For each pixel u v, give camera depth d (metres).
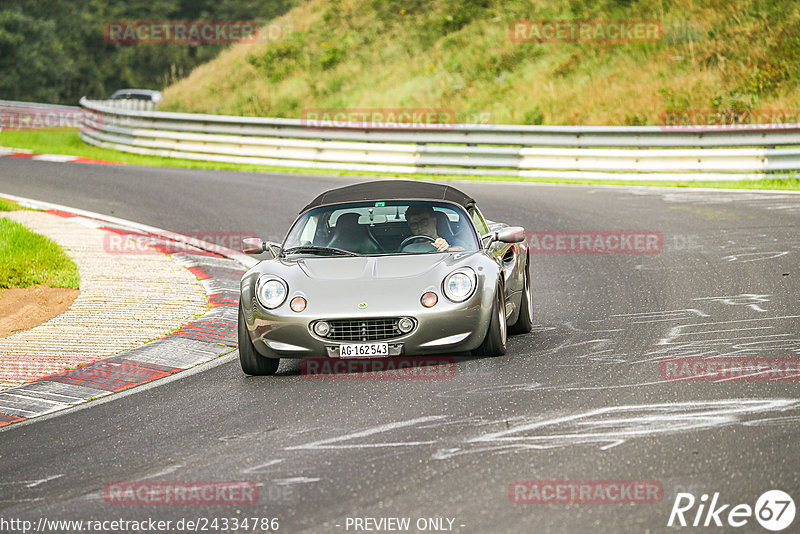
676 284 38.28
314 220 30.89
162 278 42.22
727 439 18.59
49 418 24.20
